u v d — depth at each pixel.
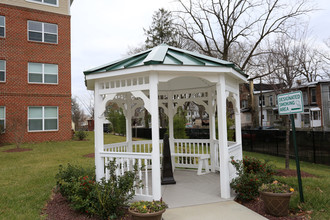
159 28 22.45
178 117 12.69
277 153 12.12
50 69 15.02
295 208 4.01
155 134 4.12
